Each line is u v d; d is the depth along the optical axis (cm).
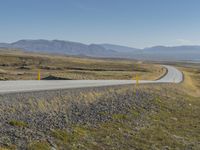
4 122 1498
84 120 1938
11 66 12094
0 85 2614
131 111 2561
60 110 1998
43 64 13362
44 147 1366
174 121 2589
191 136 2116
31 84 2942
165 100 3544
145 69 11644
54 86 2894
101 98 2709
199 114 3119
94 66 12838
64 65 13000
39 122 1650
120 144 1667
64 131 1628
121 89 3381
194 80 8512
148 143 1786
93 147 1540
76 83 3556
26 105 1833
